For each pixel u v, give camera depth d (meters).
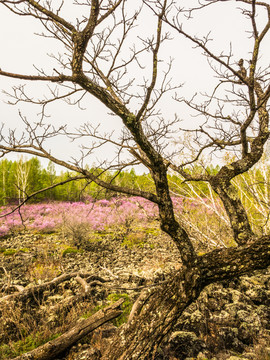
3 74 1.79
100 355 2.81
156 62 2.06
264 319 3.88
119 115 2.13
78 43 1.86
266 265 2.33
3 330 3.68
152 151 2.31
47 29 2.32
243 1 2.39
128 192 2.45
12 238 12.91
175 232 2.46
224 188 2.97
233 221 2.90
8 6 2.02
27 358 2.92
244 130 2.52
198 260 2.45
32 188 28.69
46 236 13.39
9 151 2.30
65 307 4.30
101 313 3.46
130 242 11.55
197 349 3.08
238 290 4.73
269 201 5.14
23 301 4.43
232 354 3.14
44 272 7.12
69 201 24.02
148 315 2.41
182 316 3.68
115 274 6.70
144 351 2.27
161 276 5.92
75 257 9.36
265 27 2.19
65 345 3.12
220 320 3.72
